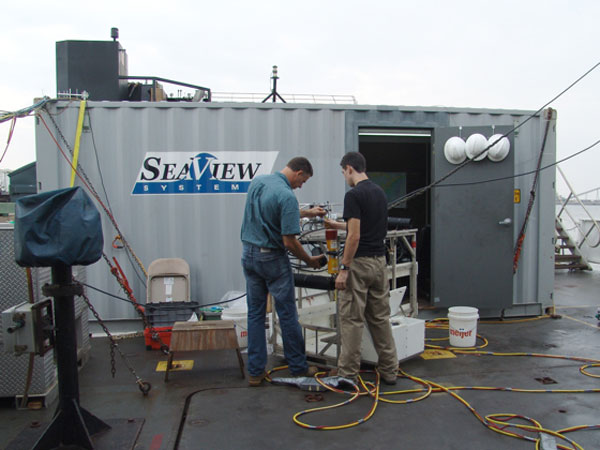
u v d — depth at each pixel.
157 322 4.74
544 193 5.85
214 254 5.45
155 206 5.37
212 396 3.48
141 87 6.49
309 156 5.52
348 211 3.34
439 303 5.58
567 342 4.84
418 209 7.81
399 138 6.72
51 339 2.74
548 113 5.79
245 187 5.45
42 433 2.71
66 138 5.20
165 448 2.76
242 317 4.65
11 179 7.32
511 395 3.48
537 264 5.91
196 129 5.38
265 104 5.43
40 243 2.43
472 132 5.49
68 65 5.93
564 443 2.76
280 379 3.72
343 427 2.97
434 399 3.41
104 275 5.32
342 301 3.53
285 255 3.67
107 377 3.92
